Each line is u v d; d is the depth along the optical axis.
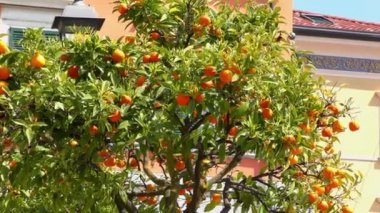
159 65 8.57
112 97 8.23
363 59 19.88
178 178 9.61
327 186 9.61
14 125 8.04
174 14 9.40
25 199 10.23
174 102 8.48
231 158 11.62
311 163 9.62
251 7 9.91
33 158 8.38
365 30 19.72
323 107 9.51
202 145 9.13
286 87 8.80
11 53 8.20
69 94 8.12
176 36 9.44
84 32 9.59
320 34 19.33
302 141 8.85
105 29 17.62
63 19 10.88
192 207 9.44
